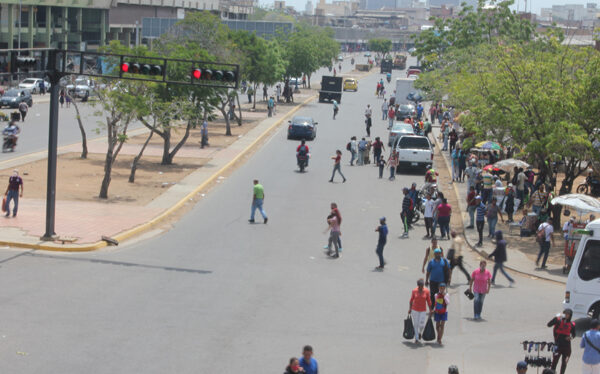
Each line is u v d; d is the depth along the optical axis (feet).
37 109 195.21
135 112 95.76
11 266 59.57
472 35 207.92
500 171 116.06
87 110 198.70
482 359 44.11
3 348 40.86
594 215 76.33
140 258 65.05
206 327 46.91
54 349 41.22
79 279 56.75
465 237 81.10
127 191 96.94
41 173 105.70
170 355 41.37
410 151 121.90
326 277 61.93
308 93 326.24
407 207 79.61
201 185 103.86
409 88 240.32
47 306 49.19
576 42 229.45
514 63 86.99
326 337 46.70
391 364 42.45
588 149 74.95
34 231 70.90
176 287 56.03
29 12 265.54
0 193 89.15
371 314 52.42
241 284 58.08
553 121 77.92
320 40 391.24
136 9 370.73
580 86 76.38
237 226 80.84
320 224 83.61
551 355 45.14
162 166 120.57
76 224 75.20
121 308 49.75
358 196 102.12
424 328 46.70
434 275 53.93
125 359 40.29
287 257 68.18
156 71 69.97
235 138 163.43
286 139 167.32
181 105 112.27
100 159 124.16
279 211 89.81
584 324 54.13
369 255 70.85
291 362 32.24
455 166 117.91
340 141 165.37
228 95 166.91
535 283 64.39
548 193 83.15
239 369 39.88
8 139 124.16
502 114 81.87
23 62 65.36
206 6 453.99
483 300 54.34
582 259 53.21
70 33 293.84
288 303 53.67
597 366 39.47
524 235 81.82
